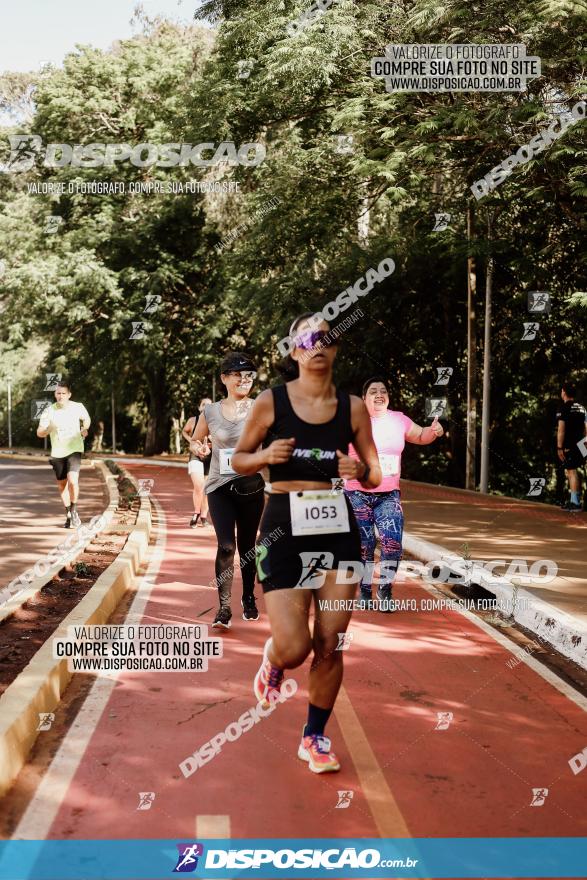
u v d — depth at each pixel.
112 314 34.81
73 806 3.86
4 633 6.32
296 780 4.15
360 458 4.33
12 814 3.79
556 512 14.77
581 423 14.66
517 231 21.20
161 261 34.28
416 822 3.76
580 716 5.11
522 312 22.59
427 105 15.77
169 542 11.89
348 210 19.12
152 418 39.00
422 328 25.97
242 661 6.07
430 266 23.97
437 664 6.11
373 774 4.24
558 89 14.84
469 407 21.88
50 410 12.71
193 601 8.00
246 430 4.20
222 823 3.71
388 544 7.55
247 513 7.07
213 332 33.16
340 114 14.89
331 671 4.15
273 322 24.61
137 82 33.56
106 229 34.00
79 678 5.67
